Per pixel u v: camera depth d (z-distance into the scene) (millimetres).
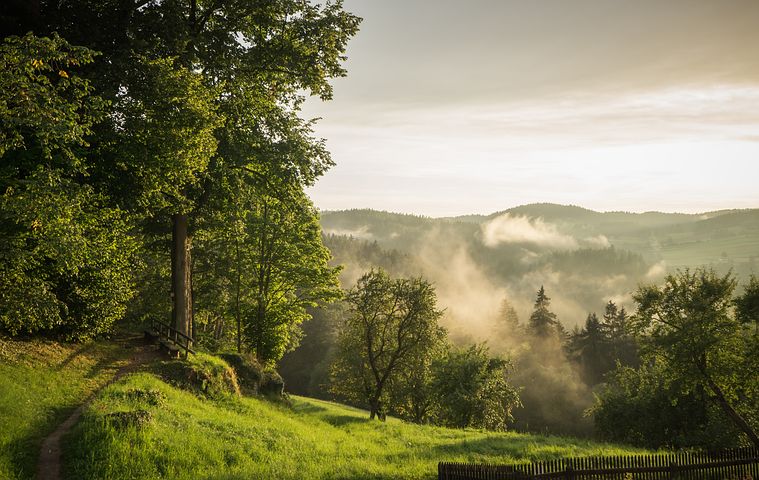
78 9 22609
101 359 23984
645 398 44344
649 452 26391
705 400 40500
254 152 28547
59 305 20422
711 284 36156
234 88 27719
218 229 33969
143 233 32094
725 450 17938
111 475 13789
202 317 53312
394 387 52406
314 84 28984
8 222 16812
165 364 25188
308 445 22203
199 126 21703
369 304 47312
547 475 15438
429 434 32094
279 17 28016
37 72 17859
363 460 20516
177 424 18688
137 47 22562
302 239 42531
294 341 53312
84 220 19938
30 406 16484
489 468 14938
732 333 35312
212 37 27062
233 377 28109
